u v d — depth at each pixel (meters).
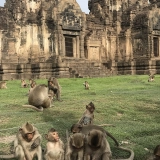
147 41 53.66
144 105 16.69
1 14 43.47
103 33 53.94
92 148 6.33
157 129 11.03
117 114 14.45
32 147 7.01
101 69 48.41
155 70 49.72
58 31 47.09
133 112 14.67
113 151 8.62
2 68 40.81
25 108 16.12
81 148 6.42
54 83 18.08
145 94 21.44
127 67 51.34
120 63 52.00
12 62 43.22
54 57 44.69
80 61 48.59
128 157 8.20
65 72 42.06
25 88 28.47
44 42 46.31
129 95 20.88
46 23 46.78
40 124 11.69
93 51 52.12
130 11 55.78
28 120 12.66
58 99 18.22
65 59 47.22
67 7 48.34
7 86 30.86
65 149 6.79
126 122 12.34
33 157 7.17
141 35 54.34
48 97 15.38
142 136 10.30
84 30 50.44
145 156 8.25
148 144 9.21
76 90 25.41
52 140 7.02
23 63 43.94
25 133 6.96
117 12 56.12
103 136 6.51
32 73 42.53
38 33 46.06
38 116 13.48
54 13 46.81
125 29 55.75
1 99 20.31
